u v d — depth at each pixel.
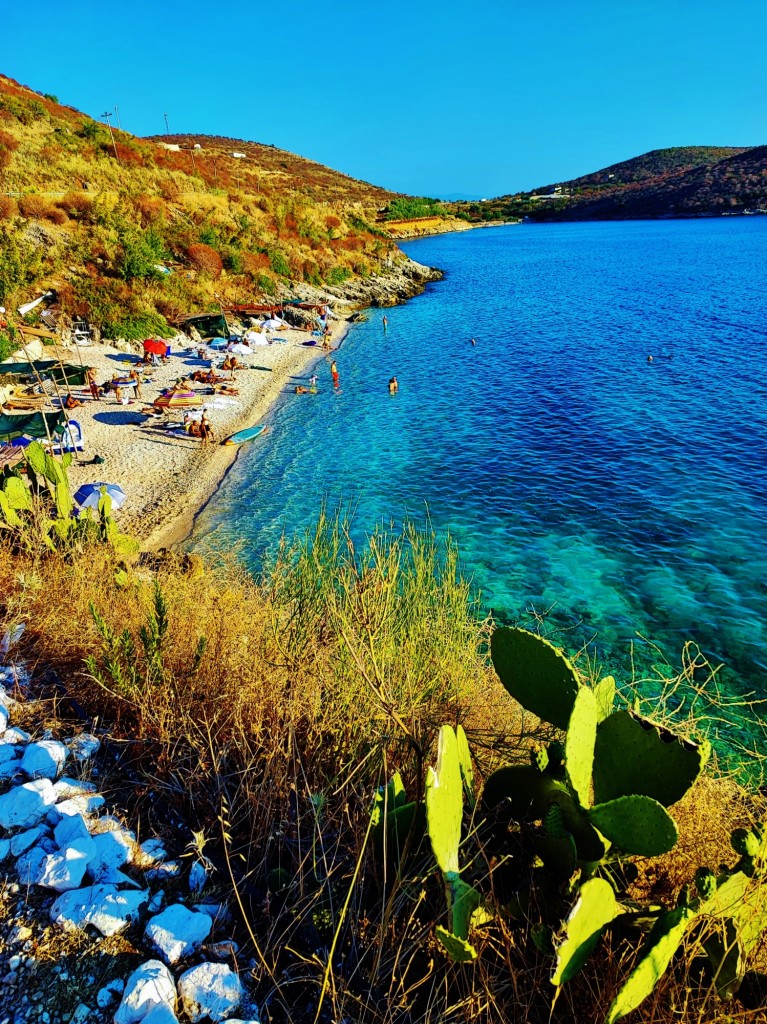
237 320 39.28
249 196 58.88
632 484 18.39
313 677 3.83
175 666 4.14
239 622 4.85
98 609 4.70
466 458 21.17
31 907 2.53
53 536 6.48
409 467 20.56
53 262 32.38
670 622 12.09
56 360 23.12
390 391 28.83
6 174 37.34
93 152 47.97
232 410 26.20
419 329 43.19
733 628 11.80
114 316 31.34
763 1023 2.07
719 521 15.95
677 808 3.04
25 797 3.02
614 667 10.73
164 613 4.05
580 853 2.42
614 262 73.31
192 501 18.02
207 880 2.73
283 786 3.06
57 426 17.94
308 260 53.09
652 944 1.88
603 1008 2.08
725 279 56.16
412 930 2.39
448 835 2.15
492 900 2.37
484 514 17.11
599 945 2.28
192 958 2.38
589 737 2.37
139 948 2.40
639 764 2.40
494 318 45.84
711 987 2.06
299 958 2.38
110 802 3.14
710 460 19.67
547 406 26.06
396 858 2.63
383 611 4.39
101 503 7.07
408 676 3.70
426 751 3.31
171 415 24.03
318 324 41.81
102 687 3.76
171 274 37.88
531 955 2.33
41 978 2.27
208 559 13.24
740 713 8.84
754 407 24.05
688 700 9.45
